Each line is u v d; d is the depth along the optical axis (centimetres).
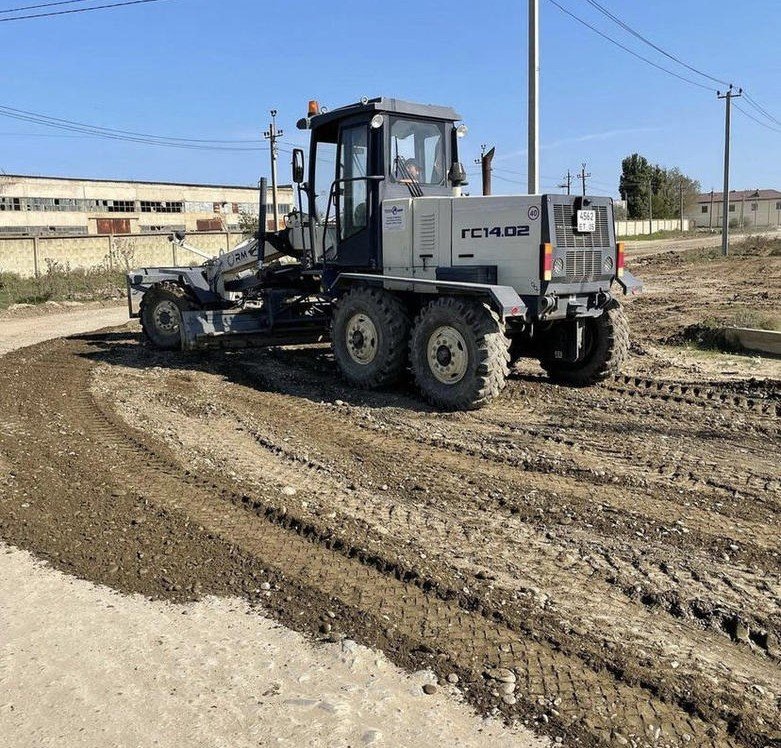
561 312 776
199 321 1017
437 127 913
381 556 433
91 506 515
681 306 1572
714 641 357
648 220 8531
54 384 923
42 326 1602
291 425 726
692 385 860
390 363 839
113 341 1308
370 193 870
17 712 305
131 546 453
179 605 387
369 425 722
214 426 727
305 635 359
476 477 571
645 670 331
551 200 743
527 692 315
